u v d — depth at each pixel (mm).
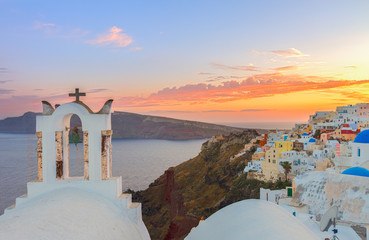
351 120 83312
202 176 100250
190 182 100062
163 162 154875
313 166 58062
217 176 90562
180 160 159625
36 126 9672
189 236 6617
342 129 70188
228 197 69688
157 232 76750
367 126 70875
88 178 9562
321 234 16031
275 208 6445
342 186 21016
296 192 23719
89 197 8922
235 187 72312
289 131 100750
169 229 73625
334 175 22109
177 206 83562
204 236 6176
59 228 6656
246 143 107812
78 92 10023
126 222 8906
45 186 9516
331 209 16391
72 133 10023
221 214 6738
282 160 63031
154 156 174375
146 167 142500
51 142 9648
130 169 138000
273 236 4766
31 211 7180
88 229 7156
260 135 109188
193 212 74375
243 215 6035
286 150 71250
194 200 83125
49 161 9594
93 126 9578
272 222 5332
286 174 60469
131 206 9664
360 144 37188
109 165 9867
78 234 6758
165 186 97625
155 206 89250
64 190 9203
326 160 54750
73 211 7609
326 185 22156
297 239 4715
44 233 6246
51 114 9758
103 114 9609
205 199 81938
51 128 9633
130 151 192875
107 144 9719
